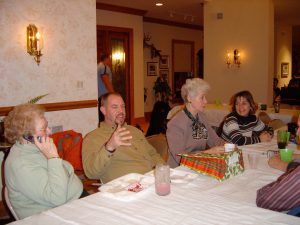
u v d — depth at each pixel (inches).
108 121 84.5
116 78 307.3
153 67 368.5
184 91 91.4
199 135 91.7
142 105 333.1
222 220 44.0
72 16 160.7
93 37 171.5
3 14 135.4
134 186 57.0
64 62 159.3
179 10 310.3
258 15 250.8
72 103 162.7
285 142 84.9
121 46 308.8
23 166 56.2
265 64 251.1
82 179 110.5
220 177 61.8
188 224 43.0
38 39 144.9
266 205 49.2
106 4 278.4
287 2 268.5
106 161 69.8
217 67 276.1
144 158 86.3
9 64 138.9
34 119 58.5
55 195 55.5
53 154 58.0
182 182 60.2
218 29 271.3
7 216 94.0
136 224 43.2
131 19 309.7
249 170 68.9
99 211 47.6
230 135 104.8
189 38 415.5
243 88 263.4
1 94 137.4
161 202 50.5
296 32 468.8
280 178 53.3
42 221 44.6
